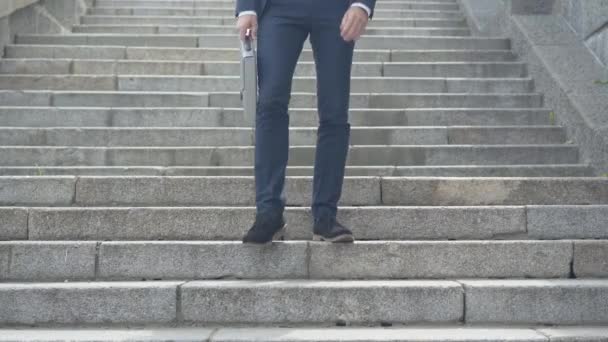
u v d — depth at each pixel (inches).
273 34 137.9
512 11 317.4
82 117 239.6
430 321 137.2
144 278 147.4
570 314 138.0
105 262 147.6
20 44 310.8
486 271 149.2
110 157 216.7
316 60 141.3
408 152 220.4
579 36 285.6
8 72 280.2
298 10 137.6
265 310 136.4
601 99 232.4
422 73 286.2
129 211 158.9
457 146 221.0
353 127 233.3
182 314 136.6
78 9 380.8
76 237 158.1
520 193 175.0
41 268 147.4
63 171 206.2
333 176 145.2
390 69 286.0
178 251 147.6
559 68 257.0
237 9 137.9
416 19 367.2
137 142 227.3
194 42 325.4
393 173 209.3
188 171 208.5
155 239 158.2
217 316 136.6
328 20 138.6
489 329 133.2
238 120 242.4
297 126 242.2
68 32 360.5
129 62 285.6
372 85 271.6
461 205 173.6
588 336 127.0
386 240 159.0
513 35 310.2
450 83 272.8
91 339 125.0
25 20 319.9
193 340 124.5
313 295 136.4
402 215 160.1
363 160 219.9
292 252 146.9
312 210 148.8
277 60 137.1
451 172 209.8
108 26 360.2
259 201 142.0
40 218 158.4
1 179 172.6
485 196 174.2
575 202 175.3
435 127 233.5
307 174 206.5
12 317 136.1
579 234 161.8
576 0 290.2
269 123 139.7
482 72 286.0
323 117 142.7
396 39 323.3
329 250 147.3
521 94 260.2
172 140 227.9
